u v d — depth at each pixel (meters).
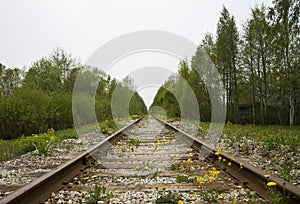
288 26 14.27
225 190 3.36
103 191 3.33
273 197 2.81
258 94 18.12
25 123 10.73
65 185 3.67
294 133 8.58
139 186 3.64
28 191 2.79
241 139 7.68
